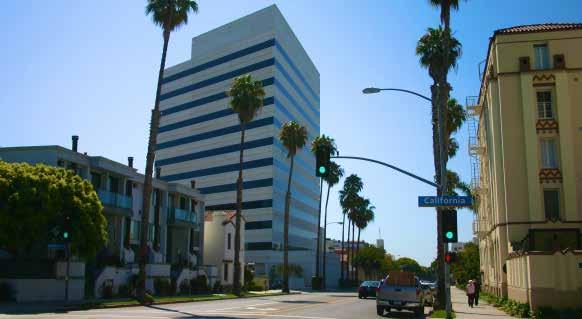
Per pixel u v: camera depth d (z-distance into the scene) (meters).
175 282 44.72
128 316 21.67
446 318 22.03
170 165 116.62
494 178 37.78
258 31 105.06
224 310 26.89
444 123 32.28
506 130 35.16
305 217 115.88
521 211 34.19
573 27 35.03
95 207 32.16
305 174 117.38
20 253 34.12
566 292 23.66
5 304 26.86
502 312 28.00
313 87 127.62
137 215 46.50
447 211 21.88
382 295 26.84
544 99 35.03
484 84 42.28
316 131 128.38
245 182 101.62
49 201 29.41
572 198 33.44
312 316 23.83
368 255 124.44
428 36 35.38
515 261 28.69
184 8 36.94
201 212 58.38
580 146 34.00
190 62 117.00
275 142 99.50
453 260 22.09
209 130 110.06
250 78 52.22
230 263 61.34
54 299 30.83
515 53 35.59
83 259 34.38
